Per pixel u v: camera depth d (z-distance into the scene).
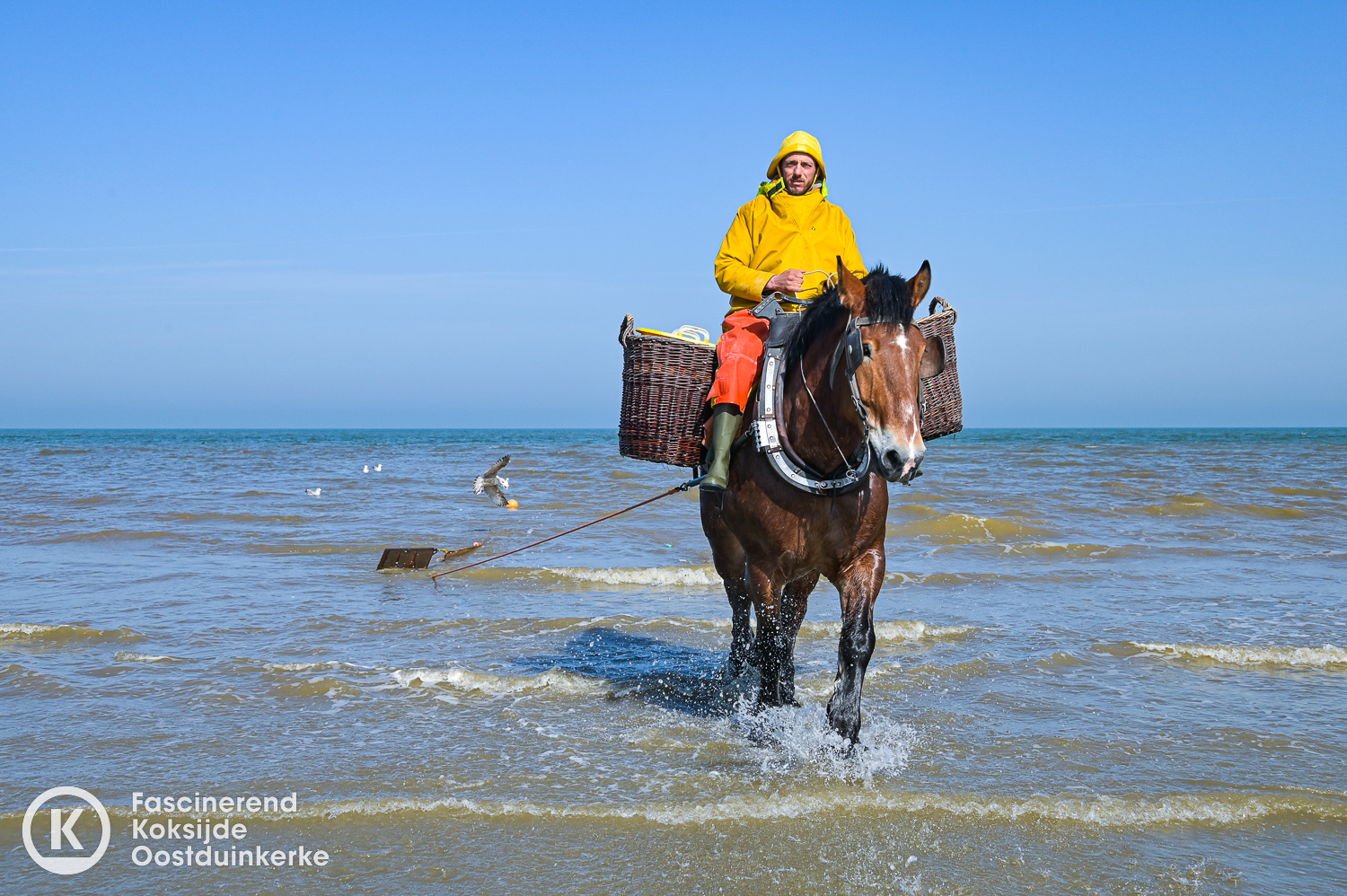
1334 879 3.74
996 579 10.49
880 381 3.88
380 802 4.36
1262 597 9.55
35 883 3.67
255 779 4.70
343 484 24.56
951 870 3.79
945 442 73.69
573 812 4.28
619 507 17.88
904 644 7.61
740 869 3.79
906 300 3.97
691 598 9.70
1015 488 22.31
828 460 4.54
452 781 4.69
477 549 12.81
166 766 4.87
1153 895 3.60
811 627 8.21
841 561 4.81
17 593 9.48
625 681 6.55
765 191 5.73
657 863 3.85
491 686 6.44
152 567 11.15
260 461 39.44
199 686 6.30
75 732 5.38
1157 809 4.32
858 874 3.76
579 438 116.44
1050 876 3.75
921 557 12.24
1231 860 3.90
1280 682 6.52
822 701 6.00
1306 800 4.39
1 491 21.66
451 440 96.88
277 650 7.34
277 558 11.97
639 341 5.30
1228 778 4.75
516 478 26.08
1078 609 8.99
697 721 5.73
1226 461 37.22
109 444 70.81
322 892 3.61
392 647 7.50
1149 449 52.09
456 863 3.85
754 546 4.98
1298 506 18.16
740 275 5.48
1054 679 6.60
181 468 33.03
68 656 7.03
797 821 4.24
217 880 3.70
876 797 4.43
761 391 4.82
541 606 9.21
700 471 5.67
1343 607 9.05
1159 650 7.27
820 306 4.56
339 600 9.37
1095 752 5.13
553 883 3.68
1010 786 4.65
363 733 5.45
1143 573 10.98
